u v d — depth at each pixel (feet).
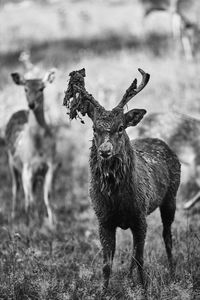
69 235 60.03
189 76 115.65
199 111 95.35
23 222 67.00
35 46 169.27
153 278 43.80
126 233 58.44
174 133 68.03
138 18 186.29
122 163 40.04
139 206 42.63
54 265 48.44
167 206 49.52
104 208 42.42
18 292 43.45
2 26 203.21
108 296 41.50
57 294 42.37
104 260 43.16
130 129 69.00
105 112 39.63
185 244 51.44
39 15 218.38
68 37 179.42
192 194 72.38
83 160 87.35
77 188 79.46
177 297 40.40
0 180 86.17
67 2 249.14
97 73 125.08
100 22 195.11
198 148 67.97
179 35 142.00
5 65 145.07
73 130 94.12
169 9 144.77
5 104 100.22
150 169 45.60
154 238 55.21
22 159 73.41
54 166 74.38
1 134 94.79
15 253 50.88
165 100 101.76
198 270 45.88
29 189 71.87
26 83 72.08
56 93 105.81
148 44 151.94
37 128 72.02
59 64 137.28
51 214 67.41
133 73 122.62
